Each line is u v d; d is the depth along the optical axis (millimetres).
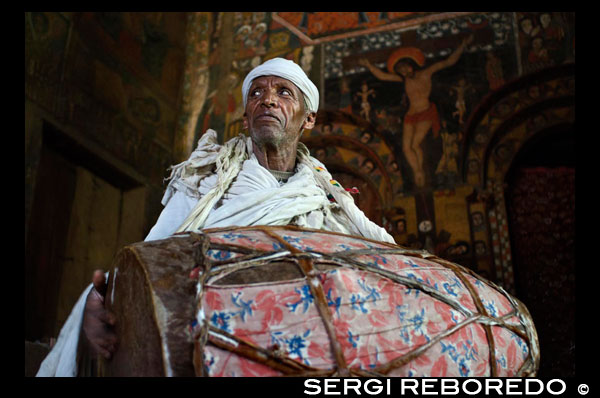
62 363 1466
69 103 8891
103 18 10008
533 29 10500
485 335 1525
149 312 1247
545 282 9195
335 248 1480
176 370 1185
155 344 1214
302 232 1583
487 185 9773
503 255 9180
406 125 10398
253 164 1945
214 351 1206
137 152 10289
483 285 1664
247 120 2102
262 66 2094
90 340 1446
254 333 1240
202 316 1229
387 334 1338
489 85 10320
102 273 1504
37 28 8508
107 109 9750
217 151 2004
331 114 10773
